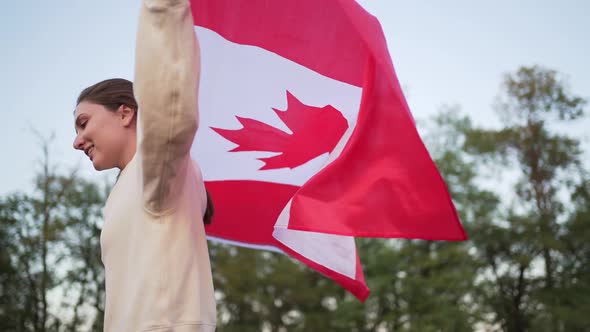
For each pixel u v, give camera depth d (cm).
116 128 178
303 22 277
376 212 221
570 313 2558
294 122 283
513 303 2781
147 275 149
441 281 2559
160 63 138
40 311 2417
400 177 218
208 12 288
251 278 2991
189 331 148
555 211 2888
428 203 216
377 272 2716
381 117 220
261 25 283
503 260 2897
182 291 150
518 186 2942
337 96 274
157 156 142
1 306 2380
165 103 138
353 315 2698
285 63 282
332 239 280
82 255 2536
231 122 289
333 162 224
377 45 219
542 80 2992
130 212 162
